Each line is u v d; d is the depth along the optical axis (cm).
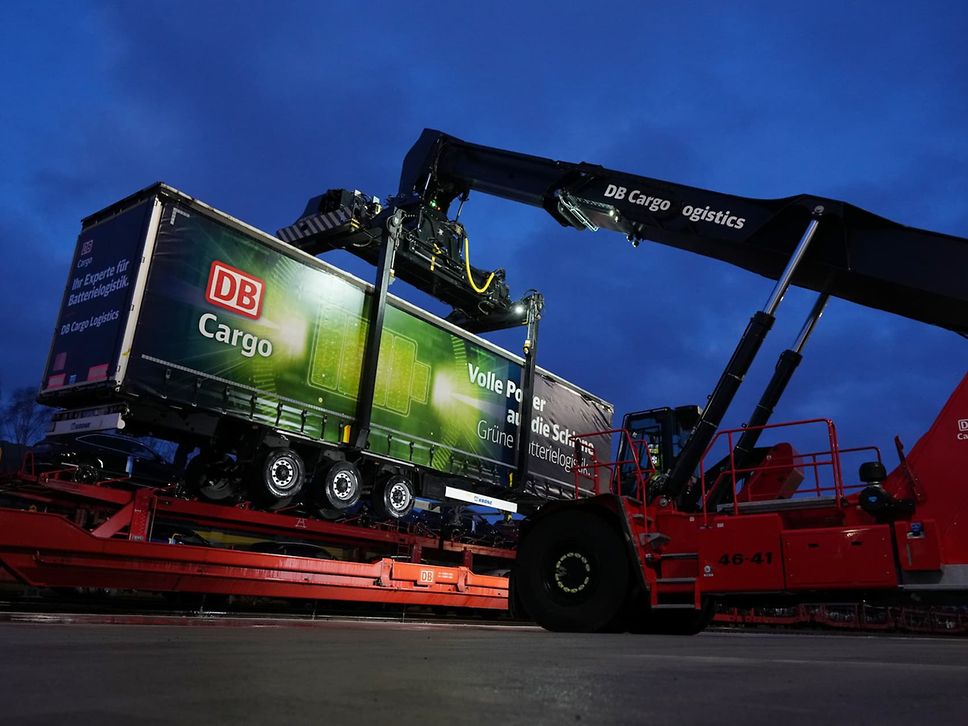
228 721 98
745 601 655
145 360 855
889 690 158
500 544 1408
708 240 854
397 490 1187
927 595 546
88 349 873
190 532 963
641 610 699
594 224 983
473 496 1343
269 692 129
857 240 746
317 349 1059
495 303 1548
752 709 123
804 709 125
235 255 969
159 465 1106
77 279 930
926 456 551
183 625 447
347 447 1082
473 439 1342
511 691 139
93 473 933
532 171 1075
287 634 361
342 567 761
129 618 472
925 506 541
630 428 1025
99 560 595
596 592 639
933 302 714
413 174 1258
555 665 204
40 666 164
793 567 579
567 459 1623
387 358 1180
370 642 309
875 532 551
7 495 834
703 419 735
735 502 641
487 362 1415
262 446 996
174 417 902
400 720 103
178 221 908
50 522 572
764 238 813
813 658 276
